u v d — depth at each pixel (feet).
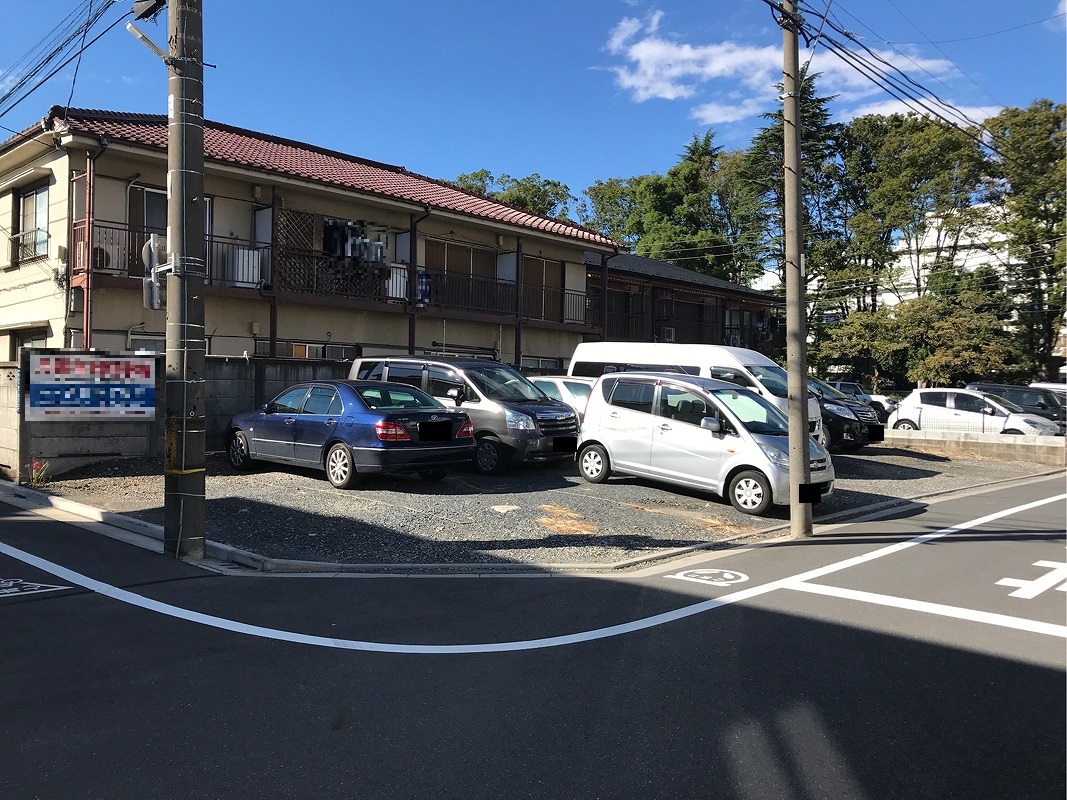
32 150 51.96
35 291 53.93
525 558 25.53
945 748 12.31
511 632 17.89
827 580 23.31
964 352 110.83
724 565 25.49
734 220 163.02
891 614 19.62
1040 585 22.76
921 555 27.09
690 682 14.90
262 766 11.40
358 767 11.43
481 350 76.23
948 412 69.62
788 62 32.14
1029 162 112.27
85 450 38.40
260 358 46.09
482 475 40.63
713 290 111.04
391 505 31.81
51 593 20.26
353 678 14.89
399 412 34.86
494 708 13.60
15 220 56.54
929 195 123.03
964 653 16.70
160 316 53.26
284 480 37.27
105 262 50.14
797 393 31.12
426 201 66.95
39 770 11.17
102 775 11.05
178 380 24.70
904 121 134.00
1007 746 12.39
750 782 11.18
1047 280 119.75
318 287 61.00
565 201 181.47
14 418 37.52
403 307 66.39
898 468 52.95
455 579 23.12
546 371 66.08
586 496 36.19
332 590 21.42
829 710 13.66
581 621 18.85
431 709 13.51
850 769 11.60
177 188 24.81
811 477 34.68
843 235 140.26
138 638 16.92
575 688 14.56
